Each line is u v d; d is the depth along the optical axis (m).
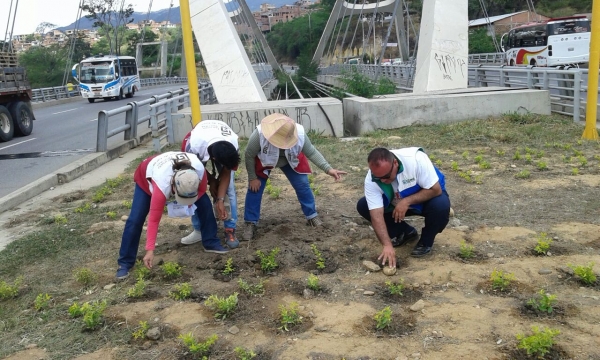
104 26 60.03
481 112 12.05
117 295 4.29
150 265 4.21
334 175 5.25
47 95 31.33
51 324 3.90
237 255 4.90
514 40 32.06
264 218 5.97
